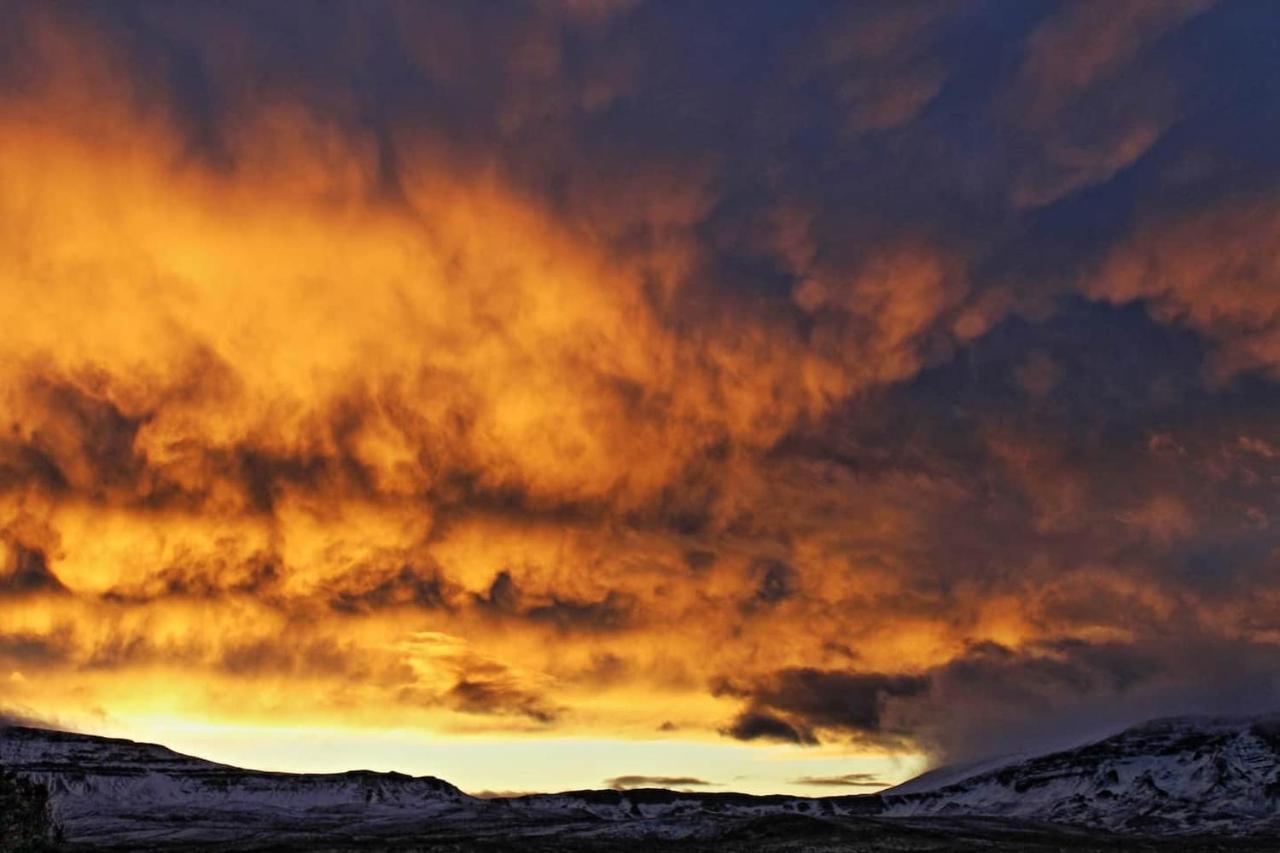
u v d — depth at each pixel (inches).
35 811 6550.2
